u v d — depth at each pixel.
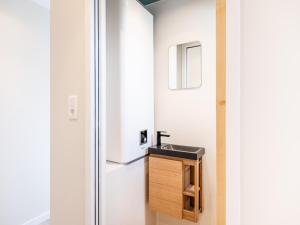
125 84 1.49
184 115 1.84
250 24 0.54
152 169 1.67
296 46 0.49
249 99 0.54
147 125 1.80
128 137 1.53
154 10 1.96
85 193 1.08
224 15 0.56
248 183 0.55
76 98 1.11
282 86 0.51
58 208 1.19
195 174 1.52
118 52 1.51
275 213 0.52
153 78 1.93
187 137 1.82
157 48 1.95
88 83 1.06
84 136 1.08
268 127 0.52
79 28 1.09
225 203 0.56
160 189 1.63
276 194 0.52
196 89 1.78
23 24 2.02
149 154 1.71
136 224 1.62
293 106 0.50
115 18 1.52
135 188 1.61
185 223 1.83
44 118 2.26
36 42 2.16
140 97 1.69
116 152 1.51
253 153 0.54
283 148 0.51
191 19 1.79
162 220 1.94
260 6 0.52
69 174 1.15
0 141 1.83
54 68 1.19
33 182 2.12
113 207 1.35
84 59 1.07
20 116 2.00
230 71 0.55
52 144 1.21
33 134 2.13
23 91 2.02
